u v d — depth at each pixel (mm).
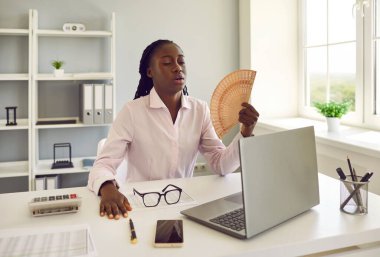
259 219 984
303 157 1160
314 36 3189
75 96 3240
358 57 2666
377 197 1319
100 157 1572
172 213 1177
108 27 3258
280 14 3328
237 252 900
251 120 1463
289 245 943
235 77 1509
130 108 1655
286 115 3414
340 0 2859
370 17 2553
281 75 3369
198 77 3506
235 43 3559
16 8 3074
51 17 3146
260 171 1004
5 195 1393
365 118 2660
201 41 3486
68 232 1026
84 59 3240
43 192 1428
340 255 1015
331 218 1114
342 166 2291
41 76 2951
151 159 1663
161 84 1640
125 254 898
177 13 3412
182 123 1693
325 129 2672
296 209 1113
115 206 1196
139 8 3320
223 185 1491
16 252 902
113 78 3027
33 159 2881
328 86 3037
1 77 2842
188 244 946
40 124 2959
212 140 1735
